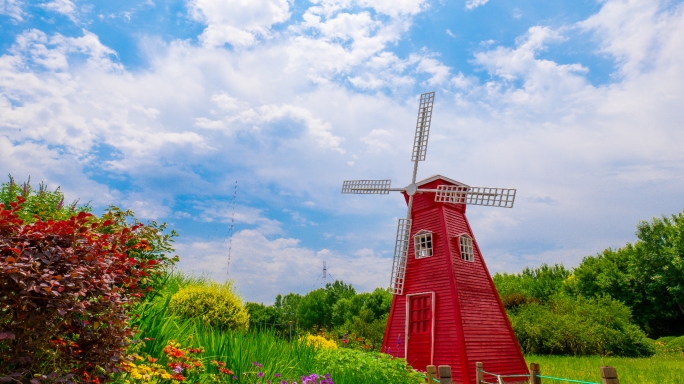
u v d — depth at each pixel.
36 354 4.18
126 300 4.94
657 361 21.31
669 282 36.97
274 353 8.64
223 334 8.51
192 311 12.65
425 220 17.55
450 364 14.62
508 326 16.50
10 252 4.04
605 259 43.00
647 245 39.34
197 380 6.48
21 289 3.92
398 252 18.00
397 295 17.45
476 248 17.39
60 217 7.23
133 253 7.00
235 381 6.88
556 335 26.11
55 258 4.16
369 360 10.27
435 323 15.55
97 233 5.02
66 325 4.33
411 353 15.98
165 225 7.94
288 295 52.66
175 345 6.73
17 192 8.73
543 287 48.03
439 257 16.31
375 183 19.91
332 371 9.38
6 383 3.92
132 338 5.45
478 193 17.48
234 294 14.31
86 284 4.29
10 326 3.95
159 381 5.88
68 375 4.24
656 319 38.84
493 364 15.01
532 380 10.22
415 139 19.52
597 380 14.59
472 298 15.84
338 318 44.06
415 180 18.75
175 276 15.30
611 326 27.38
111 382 4.97
